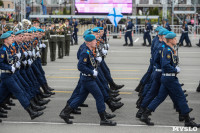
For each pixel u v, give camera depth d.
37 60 20.08
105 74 20.17
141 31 67.31
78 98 14.98
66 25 38.75
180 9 86.25
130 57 38.03
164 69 14.27
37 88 18.45
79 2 65.81
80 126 14.77
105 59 36.41
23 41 17.67
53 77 26.34
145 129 14.36
